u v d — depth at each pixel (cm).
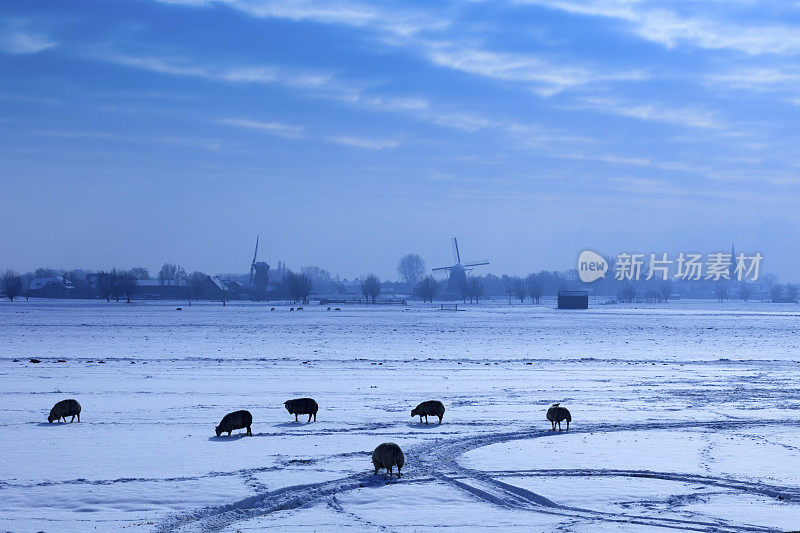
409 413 3100
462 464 2177
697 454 2317
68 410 2822
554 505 1773
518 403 3412
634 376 4581
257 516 1686
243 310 15888
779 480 1998
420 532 1564
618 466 2155
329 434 2623
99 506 1730
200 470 2075
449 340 7806
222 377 4356
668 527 1603
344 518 1664
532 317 13412
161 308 16938
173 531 1559
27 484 1917
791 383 4250
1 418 2914
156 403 3331
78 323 10400
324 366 5112
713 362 5647
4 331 8588
